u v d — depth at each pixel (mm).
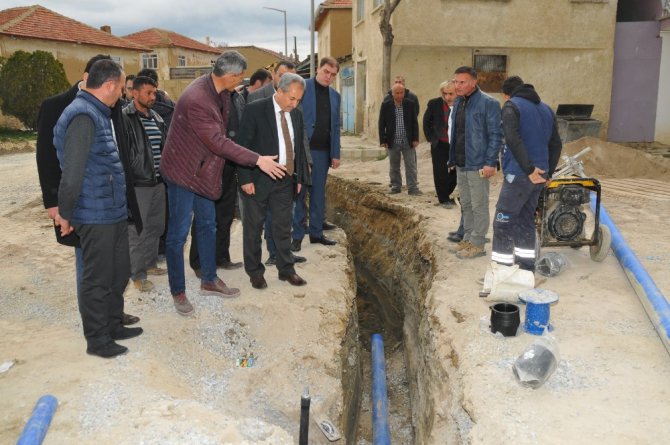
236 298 5324
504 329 4367
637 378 3738
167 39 47094
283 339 4895
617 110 17078
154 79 5820
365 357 7004
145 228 5441
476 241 6332
